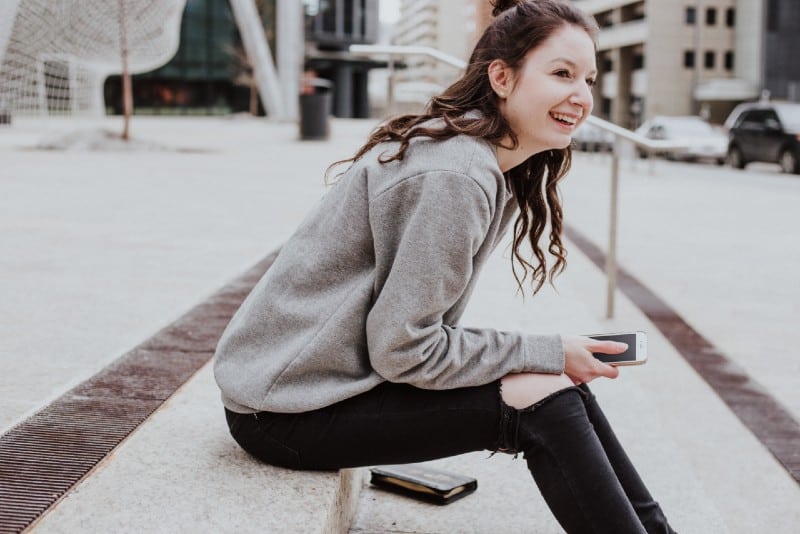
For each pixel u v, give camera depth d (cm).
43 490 165
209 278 421
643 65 5806
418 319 148
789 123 1830
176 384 242
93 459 182
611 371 162
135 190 843
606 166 1838
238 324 170
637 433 252
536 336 160
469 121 154
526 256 569
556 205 184
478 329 160
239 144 1808
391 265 153
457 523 194
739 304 493
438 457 162
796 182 1474
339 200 161
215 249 511
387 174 152
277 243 541
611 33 5997
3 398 233
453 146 150
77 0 1109
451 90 162
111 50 1302
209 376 250
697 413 313
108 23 1198
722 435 292
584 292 521
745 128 1944
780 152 1811
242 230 595
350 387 158
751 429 297
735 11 5459
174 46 1466
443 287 147
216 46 5178
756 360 381
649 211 955
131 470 174
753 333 428
